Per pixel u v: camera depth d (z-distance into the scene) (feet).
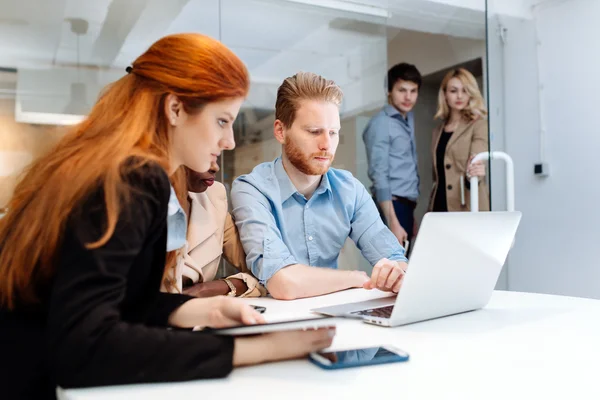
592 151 8.80
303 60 7.43
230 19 6.81
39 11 5.77
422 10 8.49
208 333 2.07
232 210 5.41
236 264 5.36
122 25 6.10
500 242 3.22
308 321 2.15
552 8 9.36
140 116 2.37
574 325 2.91
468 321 3.02
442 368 2.09
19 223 2.20
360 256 6.77
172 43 2.52
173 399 1.75
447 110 8.91
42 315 2.20
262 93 7.00
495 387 1.86
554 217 9.39
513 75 10.06
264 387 1.87
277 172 5.65
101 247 1.91
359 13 7.87
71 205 2.00
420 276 2.79
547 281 9.48
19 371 2.12
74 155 2.21
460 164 8.91
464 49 9.08
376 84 8.18
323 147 5.47
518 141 10.01
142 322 2.32
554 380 1.93
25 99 5.71
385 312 3.16
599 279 8.69
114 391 1.82
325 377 1.98
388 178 8.36
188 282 4.75
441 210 8.89
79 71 5.95
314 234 5.64
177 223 2.76
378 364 2.15
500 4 9.89
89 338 1.82
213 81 2.50
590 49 8.82
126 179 2.05
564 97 9.22
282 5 7.15
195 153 2.61
